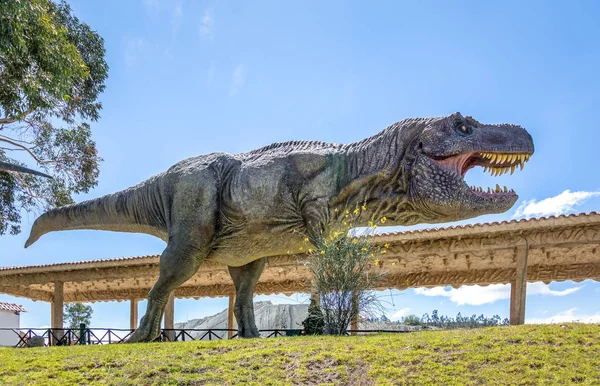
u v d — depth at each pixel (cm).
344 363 691
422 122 954
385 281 1802
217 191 985
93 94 1986
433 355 698
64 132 1967
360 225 970
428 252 1428
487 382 610
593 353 662
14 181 1978
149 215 1084
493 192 939
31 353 845
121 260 1767
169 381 666
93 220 1152
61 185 2041
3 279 2008
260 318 2394
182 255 981
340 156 969
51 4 1795
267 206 951
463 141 915
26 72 1417
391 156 948
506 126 939
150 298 995
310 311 1022
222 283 2184
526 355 671
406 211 955
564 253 1501
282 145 1018
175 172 1034
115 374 697
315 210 938
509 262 1611
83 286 2362
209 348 801
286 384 641
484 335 768
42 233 1206
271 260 1653
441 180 921
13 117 1555
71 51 1512
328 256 927
